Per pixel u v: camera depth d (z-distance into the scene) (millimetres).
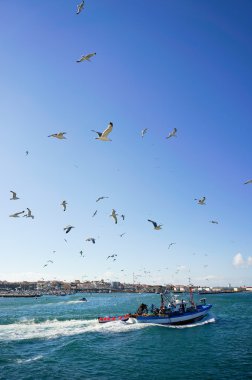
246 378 21156
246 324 44781
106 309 77812
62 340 33562
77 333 37188
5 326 43156
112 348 30141
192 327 41188
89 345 31203
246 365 24141
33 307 91188
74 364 25000
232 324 44594
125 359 26438
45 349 29703
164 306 44500
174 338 34656
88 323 45219
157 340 33594
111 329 39406
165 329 39406
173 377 21812
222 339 34156
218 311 68438
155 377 21875
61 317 56688
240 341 33125
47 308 85438
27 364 24938
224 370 23078
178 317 42750
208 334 36844
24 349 29719
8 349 29703
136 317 42781
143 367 24203
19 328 41219
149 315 42438
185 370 23344
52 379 21500
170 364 24969
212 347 30516
